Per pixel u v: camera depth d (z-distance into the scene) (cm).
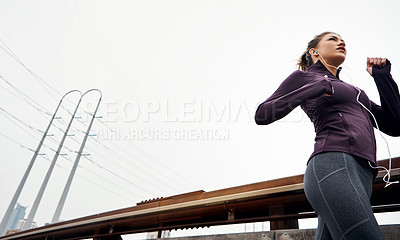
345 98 86
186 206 280
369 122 87
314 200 70
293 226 228
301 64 138
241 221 248
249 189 240
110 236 359
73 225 390
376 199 204
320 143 78
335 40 109
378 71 100
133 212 329
